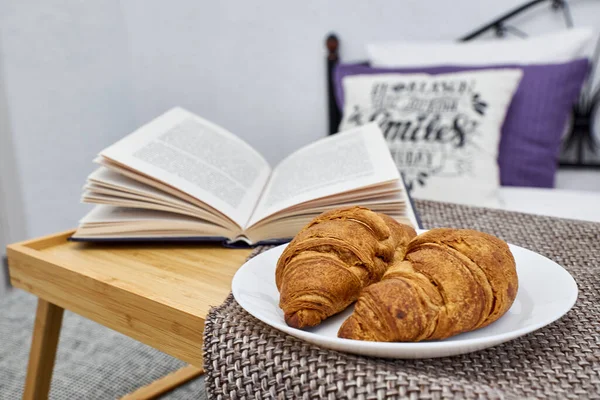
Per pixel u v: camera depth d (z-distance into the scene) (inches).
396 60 62.4
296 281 18.8
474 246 18.1
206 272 25.7
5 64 67.3
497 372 17.9
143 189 28.6
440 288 17.5
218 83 82.6
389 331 17.3
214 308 21.2
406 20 67.8
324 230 19.6
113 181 28.7
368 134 33.1
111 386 45.2
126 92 87.0
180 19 82.5
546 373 17.8
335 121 74.2
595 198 48.1
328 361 18.0
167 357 50.0
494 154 49.7
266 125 81.0
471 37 64.4
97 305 24.9
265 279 21.8
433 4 65.8
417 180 50.1
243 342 19.4
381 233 20.0
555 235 27.5
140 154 29.6
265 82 79.2
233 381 19.1
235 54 80.1
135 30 85.7
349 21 71.3
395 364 18.2
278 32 76.4
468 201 48.1
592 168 60.4
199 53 82.7
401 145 51.7
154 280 24.9
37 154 72.5
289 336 19.3
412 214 27.9
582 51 56.1
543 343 19.0
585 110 59.4
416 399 16.5
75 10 76.2
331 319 20.0
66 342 52.4
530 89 52.9
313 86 76.1
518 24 62.0
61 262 26.4
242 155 36.2
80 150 79.2
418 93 53.3
